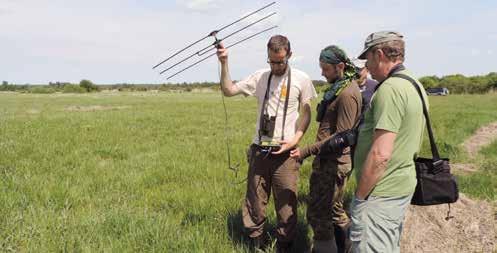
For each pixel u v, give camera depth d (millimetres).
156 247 4426
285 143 4168
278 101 4215
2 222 4891
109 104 39406
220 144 11672
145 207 5723
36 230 4691
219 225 5105
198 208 5746
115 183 7117
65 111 27453
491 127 18906
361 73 4824
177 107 33219
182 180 7551
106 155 9930
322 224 4453
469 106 35406
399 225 3178
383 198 3080
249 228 4508
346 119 4031
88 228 4770
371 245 3105
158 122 18719
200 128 16344
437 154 3189
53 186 6449
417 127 3027
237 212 5512
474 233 5172
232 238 4754
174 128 16281
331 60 4078
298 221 5352
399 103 2932
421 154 10508
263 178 4398
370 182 3008
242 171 8172
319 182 4383
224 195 6328
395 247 3203
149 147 11188
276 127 4227
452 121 19688
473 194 6715
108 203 5953
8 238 4445
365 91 4828
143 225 4863
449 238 5129
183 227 5047
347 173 4391
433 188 3148
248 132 15055
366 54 3178
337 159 4312
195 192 6488
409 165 3086
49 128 14961
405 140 3014
